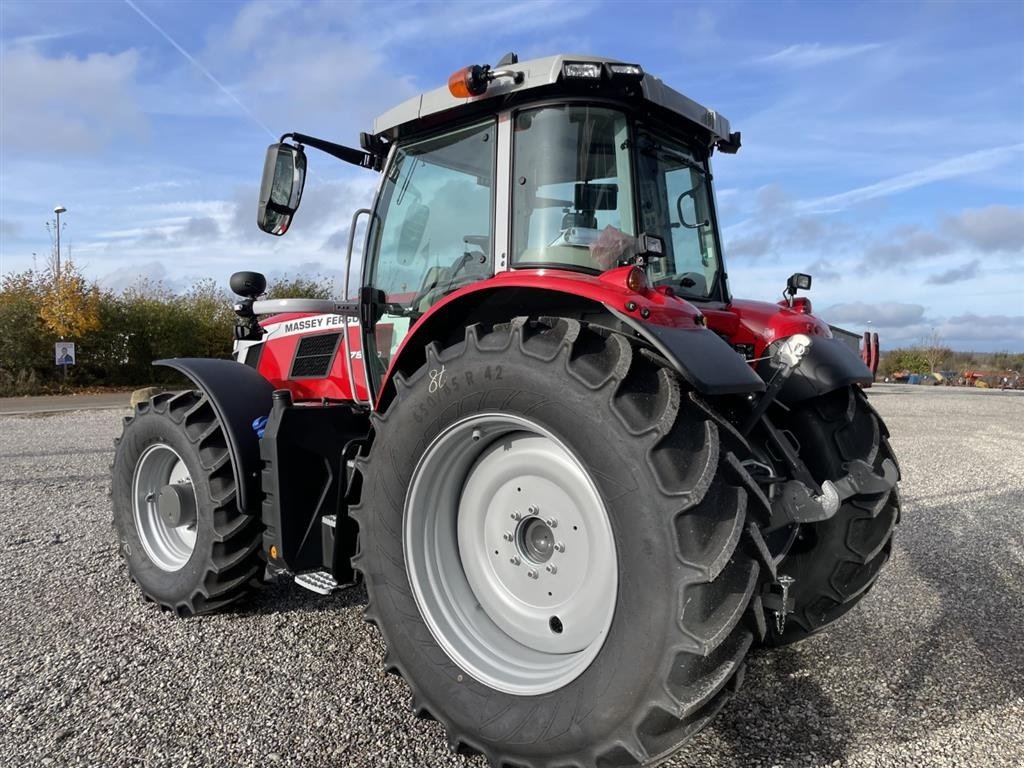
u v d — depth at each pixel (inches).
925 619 137.6
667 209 115.1
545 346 82.0
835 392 114.6
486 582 95.7
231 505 128.3
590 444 76.5
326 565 116.3
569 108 102.5
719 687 70.2
